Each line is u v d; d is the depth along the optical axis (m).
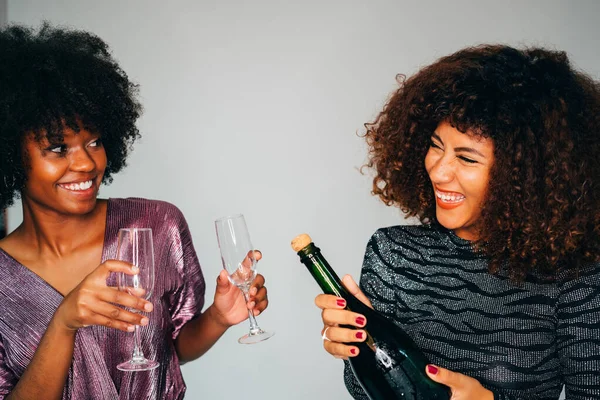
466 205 1.29
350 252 3.60
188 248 1.77
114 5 3.52
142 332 1.62
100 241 1.63
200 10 3.54
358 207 3.58
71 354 1.38
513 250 1.28
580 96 1.25
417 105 1.34
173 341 1.76
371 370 1.26
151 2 3.53
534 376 1.30
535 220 1.24
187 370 3.59
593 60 3.50
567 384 1.29
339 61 3.55
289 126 3.57
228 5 3.54
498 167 1.23
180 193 3.58
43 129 1.42
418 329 1.39
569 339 1.27
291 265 3.61
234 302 1.60
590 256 1.26
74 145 1.46
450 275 1.40
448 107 1.24
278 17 3.54
